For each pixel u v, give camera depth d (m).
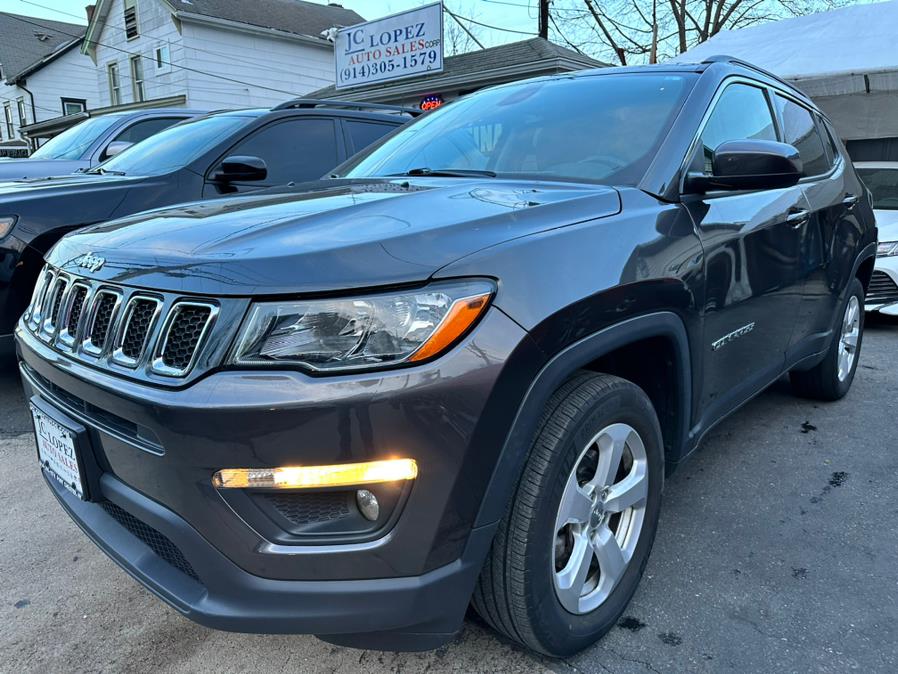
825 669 1.88
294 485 1.40
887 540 2.55
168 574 1.65
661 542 2.55
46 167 6.49
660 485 2.14
